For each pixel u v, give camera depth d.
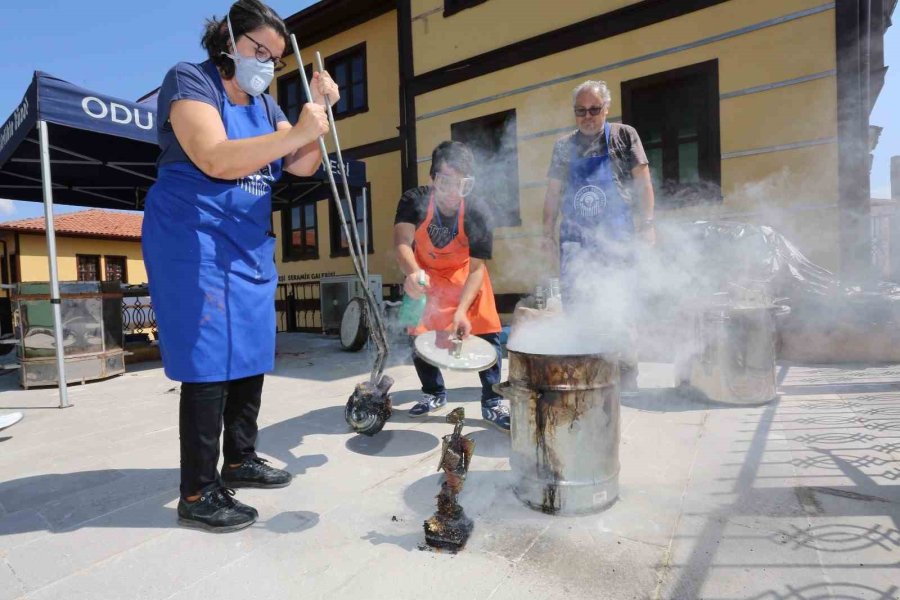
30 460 2.66
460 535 1.66
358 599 1.41
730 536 1.65
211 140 1.65
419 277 2.39
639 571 1.50
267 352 1.99
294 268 10.87
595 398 1.81
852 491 1.90
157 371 5.53
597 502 1.85
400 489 2.14
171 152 1.79
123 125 4.27
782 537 1.63
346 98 9.90
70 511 2.03
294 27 9.95
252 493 2.13
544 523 1.80
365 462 2.46
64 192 7.18
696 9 5.41
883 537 1.60
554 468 1.83
